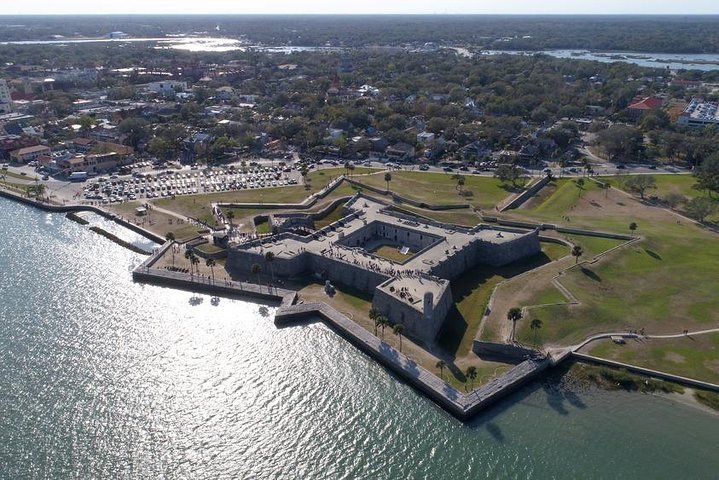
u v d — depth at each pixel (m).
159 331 158.38
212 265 187.88
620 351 142.00
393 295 158.00
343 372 141.25
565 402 127.62
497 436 118.75
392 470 112.19
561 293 166.38
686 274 178.00
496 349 143.50
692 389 129.88
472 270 192.25
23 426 122.06
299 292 177.50
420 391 133.38
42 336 154.62
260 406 129.50
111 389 134.00
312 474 111.50
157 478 110.38
